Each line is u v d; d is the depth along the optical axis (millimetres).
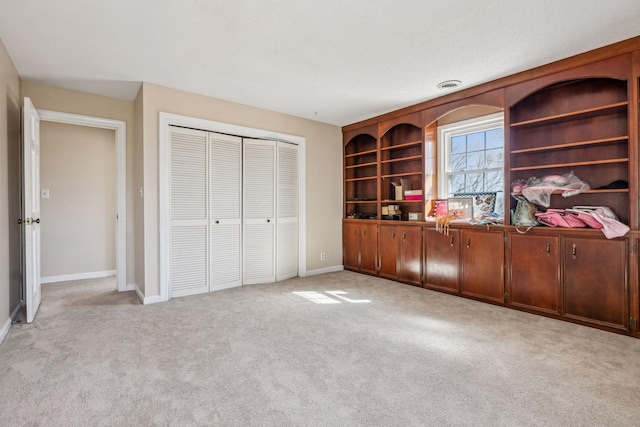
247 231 4395
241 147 4340
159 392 1836
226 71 3234
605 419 1607
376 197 5270
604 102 3020
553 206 3314
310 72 3252
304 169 4945
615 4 2145
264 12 2240
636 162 2604
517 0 2105
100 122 3883
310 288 4219
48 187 4574
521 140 3541
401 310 3316
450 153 4375
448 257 3936
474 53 2852
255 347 2430
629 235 2637
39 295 3447
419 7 2186
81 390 1851
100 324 2896
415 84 3574
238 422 1585
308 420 1602
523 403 1736
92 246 4910
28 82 3449
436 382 1946
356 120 5086
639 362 2189
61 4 2141
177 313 3211
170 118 3660
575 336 2637
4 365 2137
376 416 1632
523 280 3275
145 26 2414
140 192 3684
